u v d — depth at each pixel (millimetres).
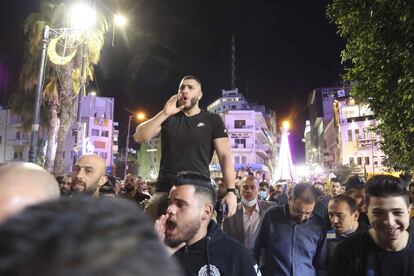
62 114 19094
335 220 4625
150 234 615
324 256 4707
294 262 4688
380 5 6777
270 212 5109
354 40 7754
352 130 46719
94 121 51125
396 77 7371
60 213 576
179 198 2779
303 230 4777
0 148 51562
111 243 554
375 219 2699
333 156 58562
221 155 3822
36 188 1283
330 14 8047
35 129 9992
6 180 1275
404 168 9438
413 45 6719
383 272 2719
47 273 513
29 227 548
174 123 3809
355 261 2834
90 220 571
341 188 10656
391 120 7875
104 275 523
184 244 2895
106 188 5090
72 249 531
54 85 18391
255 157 58750
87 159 4504
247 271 2834
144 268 555
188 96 3779
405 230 2773
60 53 12211
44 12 18109
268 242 4926
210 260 2844
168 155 3754
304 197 4629
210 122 3859
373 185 2715
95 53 18859
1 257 516
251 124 59188
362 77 8062
